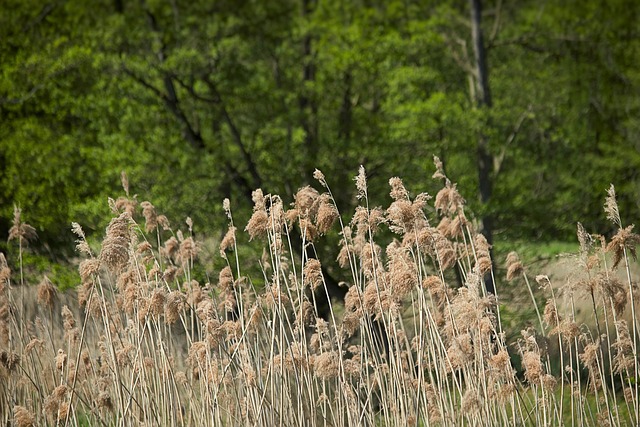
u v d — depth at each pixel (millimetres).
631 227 8469
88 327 11992
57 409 8414
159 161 19922
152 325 10211
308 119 21359
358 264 18031
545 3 27953
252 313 9000
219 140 20969
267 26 25500
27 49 22766
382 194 20062
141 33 21438
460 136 20562
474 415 8727
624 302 8695
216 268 17625
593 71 28469
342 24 24594
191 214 18984
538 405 9492
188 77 20828
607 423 9203
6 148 21953
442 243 9016
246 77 21141
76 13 25375
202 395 9281
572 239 22016
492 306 8656
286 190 20391
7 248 19469
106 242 8320
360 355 9047
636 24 30641
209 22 22609
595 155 27641
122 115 20875
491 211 19188
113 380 9562
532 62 25875
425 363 9359
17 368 9578
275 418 8945
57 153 21172
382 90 22156
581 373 13016
